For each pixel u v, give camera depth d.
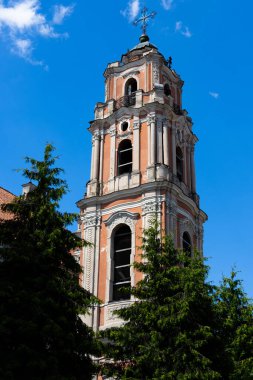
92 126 37.66
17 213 21.86
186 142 38.12
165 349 20.22
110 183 34.69
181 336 19.92
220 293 26.44
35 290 19.50
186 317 20.52
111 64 40.16
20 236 21.03
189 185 36.66
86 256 32.84
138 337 20.98
